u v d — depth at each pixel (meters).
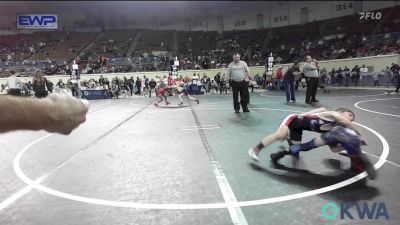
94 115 11.75
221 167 4.48
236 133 6.93
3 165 5.03
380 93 17.34
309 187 3.62
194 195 3.50
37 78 11.20
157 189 3.73
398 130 6.80
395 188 3.52
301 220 2.83
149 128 8.22
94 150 5.87
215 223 2.83
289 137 4.69
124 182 4.02
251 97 17.48
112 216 3.06
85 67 24.55
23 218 3.08
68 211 3.21
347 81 23.58
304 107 11.46
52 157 5.44
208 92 25.77
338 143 4.17
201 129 7.64
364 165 3.79
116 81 24.95
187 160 4.93
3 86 21.98
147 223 2.88
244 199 3.35
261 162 4.64
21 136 7.58
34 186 3.98
